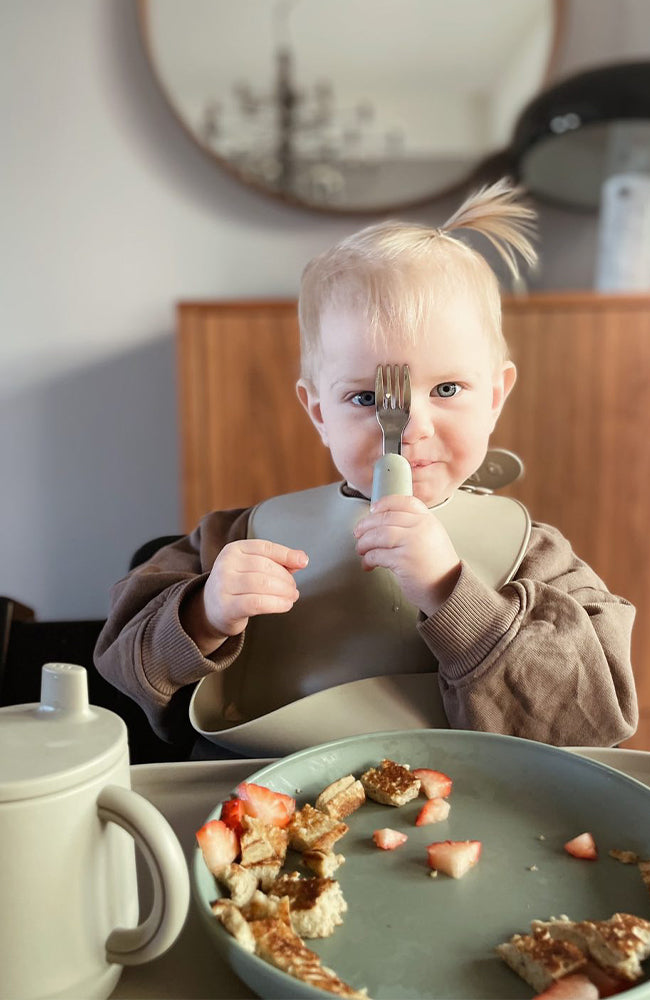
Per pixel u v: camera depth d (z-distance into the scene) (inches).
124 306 78.7
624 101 61.3
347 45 76.2
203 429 67.0
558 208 76.2
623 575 66.7
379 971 13.4
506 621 23.9
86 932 12.6
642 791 17.0
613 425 65.4
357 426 28.1
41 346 78.5
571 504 66.1
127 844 14.0
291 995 12.0
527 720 24.0
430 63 76.7
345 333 28.0
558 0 74.8
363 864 16.3
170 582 30.0
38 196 77.0
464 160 77.7
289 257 79.3
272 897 14.6
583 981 12.7
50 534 80.3
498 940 14.1
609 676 24.3
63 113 76.3
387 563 24.8
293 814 17.3
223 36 75.3
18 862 11.9
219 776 19.8
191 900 15.7
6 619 33.5
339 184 77.7
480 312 29.0
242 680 29.4
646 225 67.5
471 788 18.8
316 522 31.4
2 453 79.0
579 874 15.9
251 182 76.9
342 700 23.2
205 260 78.8
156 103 76.6
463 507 29.9
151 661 26.5
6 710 14.5
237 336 66.5
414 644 28.3
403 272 28.3
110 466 79.8
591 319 64.6
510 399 65.1
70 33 75.4
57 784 12.2
